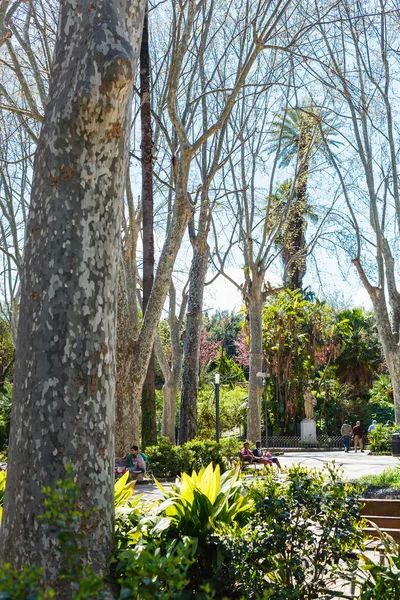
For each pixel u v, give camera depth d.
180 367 25.28
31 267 4.03
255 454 19.03
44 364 3.87
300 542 4.57
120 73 3.92
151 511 5.07
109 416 4.03
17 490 3.80
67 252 3.97
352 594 4.75
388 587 4.31
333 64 18.31
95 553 3.81
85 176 4.04
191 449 17.17
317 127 22.73
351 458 23.66
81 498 3.81
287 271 28.86
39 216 4.06
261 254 25.83
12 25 13.37
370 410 39.81
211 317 61.03
